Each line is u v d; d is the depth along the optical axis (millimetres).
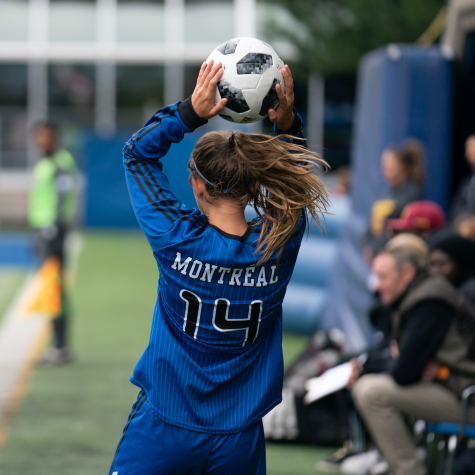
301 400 15273
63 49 74125
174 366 7074
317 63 44875
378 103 22312
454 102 22734
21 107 74125
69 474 13578
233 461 7188
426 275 11875
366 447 14367
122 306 30609
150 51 74438
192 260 6984
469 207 20172
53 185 21766
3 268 41469
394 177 19000
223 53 7172
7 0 73750
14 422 16609
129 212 56594
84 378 20328
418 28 40500
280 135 7238
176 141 7258
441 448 11898
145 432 7102
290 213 7012
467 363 11328
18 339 24859
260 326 7250
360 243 21938
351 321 21000
